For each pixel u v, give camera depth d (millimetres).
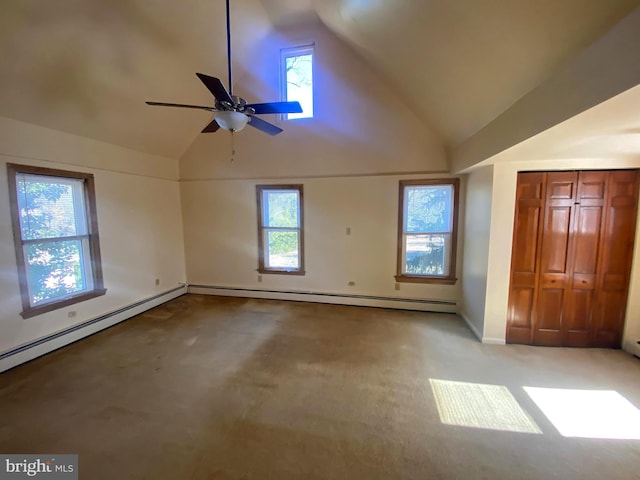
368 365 2934
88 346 3361
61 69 2812
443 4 1740
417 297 4484
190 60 3680
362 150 4434
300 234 4816
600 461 1791
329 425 2113
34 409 2291
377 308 4594
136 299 4387
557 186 3115
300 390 2533
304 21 4184
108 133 3793
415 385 2590
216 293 5293
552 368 2838
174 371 2840
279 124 4668
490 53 1892
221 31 3635
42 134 3141
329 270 4789
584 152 2615
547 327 3295
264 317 4242
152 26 3055
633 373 2734
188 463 1802
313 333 3693
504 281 3305
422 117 4016
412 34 2262
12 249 2918
